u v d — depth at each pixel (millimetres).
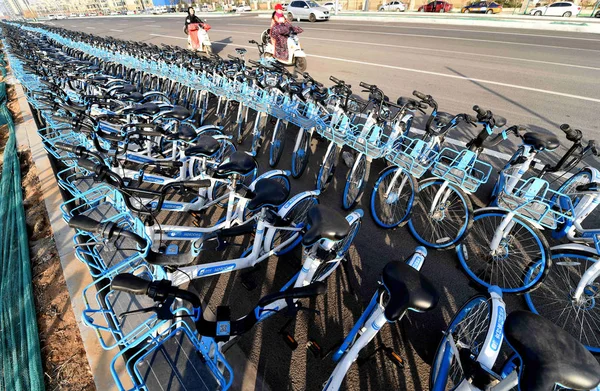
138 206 2680
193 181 2172
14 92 9148
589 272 2322
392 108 6355
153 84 8398
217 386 1654
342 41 13344
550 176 4168
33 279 2826
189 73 6246
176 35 17594
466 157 2855
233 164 2660
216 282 2812
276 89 4762
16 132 6164
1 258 3193
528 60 9781
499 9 23828
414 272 1730
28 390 2014
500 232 2736
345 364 1700
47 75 5566
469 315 2193
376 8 31078
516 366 1452
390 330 2443
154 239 2367
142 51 7945
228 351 2268
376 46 12266
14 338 2369
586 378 1146
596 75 8195
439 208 3094
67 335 2352
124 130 3521
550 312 2562
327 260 2459
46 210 3723
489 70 8820
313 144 5445
